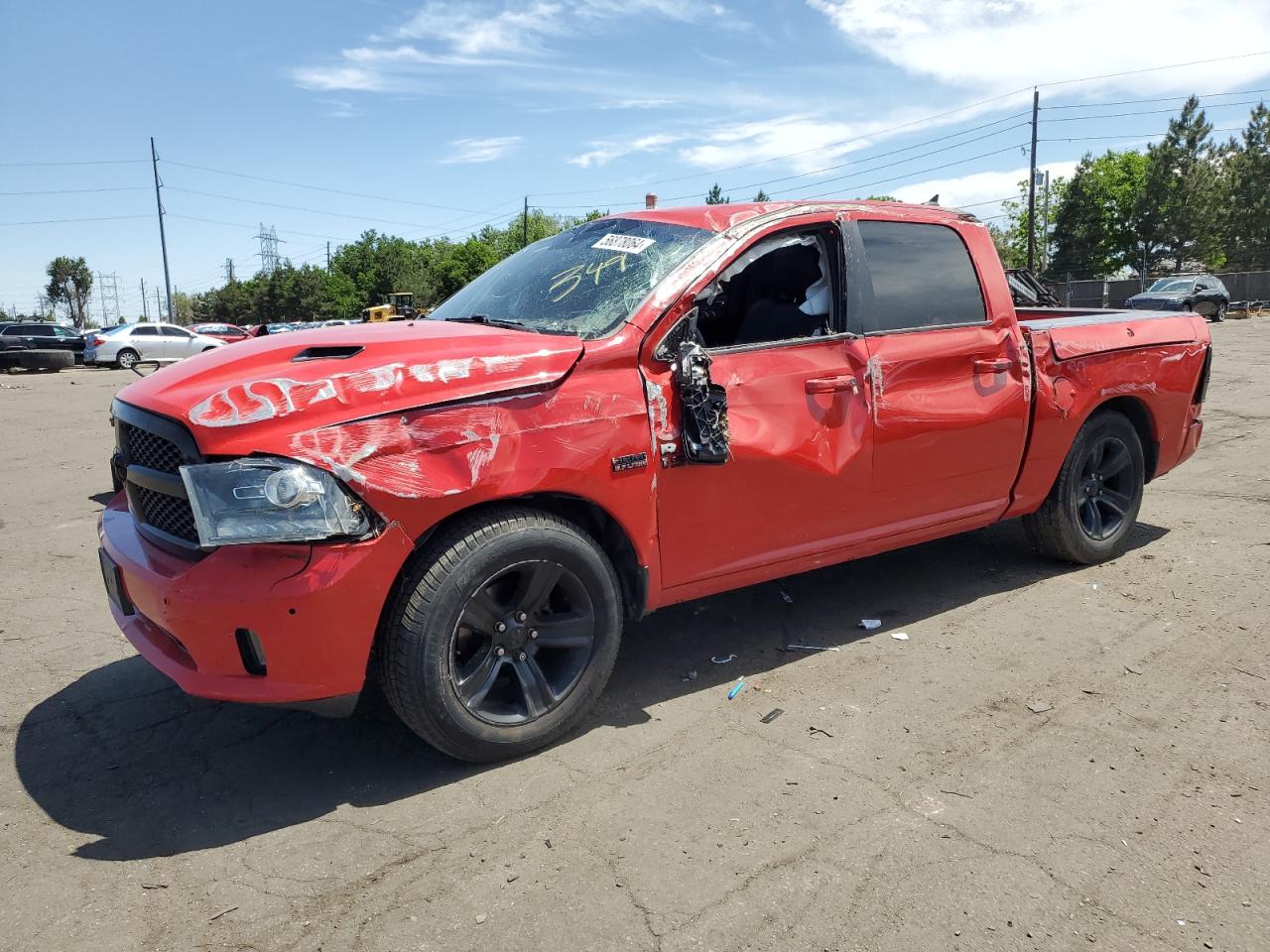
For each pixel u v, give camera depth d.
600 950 2.11
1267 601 4.16
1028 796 2.70
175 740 3.23
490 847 2.53
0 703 3.54
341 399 2.61
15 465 9.03
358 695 2.69
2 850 2.58
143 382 2.98
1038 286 6.61
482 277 4.28
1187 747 2.96
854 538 3.72
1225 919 2.16
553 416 2.88
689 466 3.18
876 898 2.26
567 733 3.16
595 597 3.06
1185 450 5.12
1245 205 61.06
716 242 3.38
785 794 2.74
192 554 2.67
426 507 2.64
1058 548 4.64
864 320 3.66
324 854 2.52
